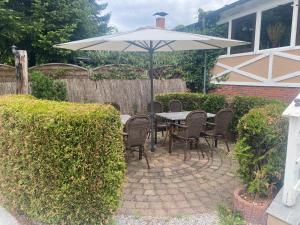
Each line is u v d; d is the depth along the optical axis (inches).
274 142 127.6
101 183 109.2
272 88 361.4
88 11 579.8
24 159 113.8
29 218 125.9
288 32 351.3
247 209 126.3
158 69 412.5
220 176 185.3
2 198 137.3
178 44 253.4
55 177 106.7
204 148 254.7
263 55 374.0
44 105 117.5
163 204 146.3
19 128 113.7
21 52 232.7
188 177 183.3
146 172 191.8
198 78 384.2
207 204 146.3
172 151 244.8
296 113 106.3
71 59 548.4
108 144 108.8
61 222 111.0
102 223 113.3
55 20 530.0
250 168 135.5
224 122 239.0
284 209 114.3
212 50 371.9
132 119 194.5
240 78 418.9
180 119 238.8
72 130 102.2
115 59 480.4
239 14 426.9
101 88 368.5
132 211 138.5
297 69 326.0
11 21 469.4
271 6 364.8
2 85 306.7
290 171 112.3
